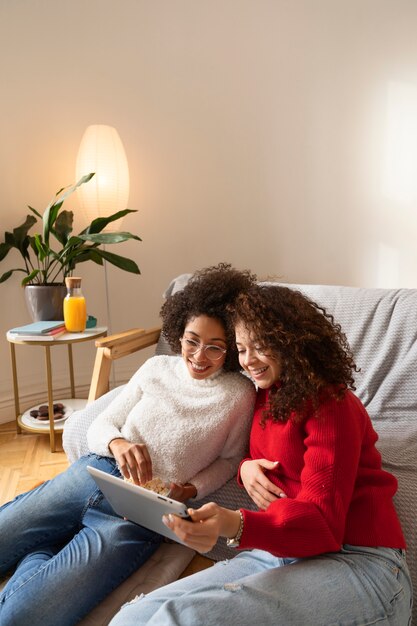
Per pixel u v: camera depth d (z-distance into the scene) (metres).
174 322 1.06
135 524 1.02
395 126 2.60
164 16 2.29
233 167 2.49
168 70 2.34
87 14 2.18
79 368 2.41
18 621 0.86
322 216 2.62
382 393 1.43
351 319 1.55
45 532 1.06
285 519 0.71
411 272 2.76
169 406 1.06
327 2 2.44
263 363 0.86
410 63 2.55
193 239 2.50
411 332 1.46
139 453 1.01
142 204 2.39
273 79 2.46
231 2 2.36
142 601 0.77
